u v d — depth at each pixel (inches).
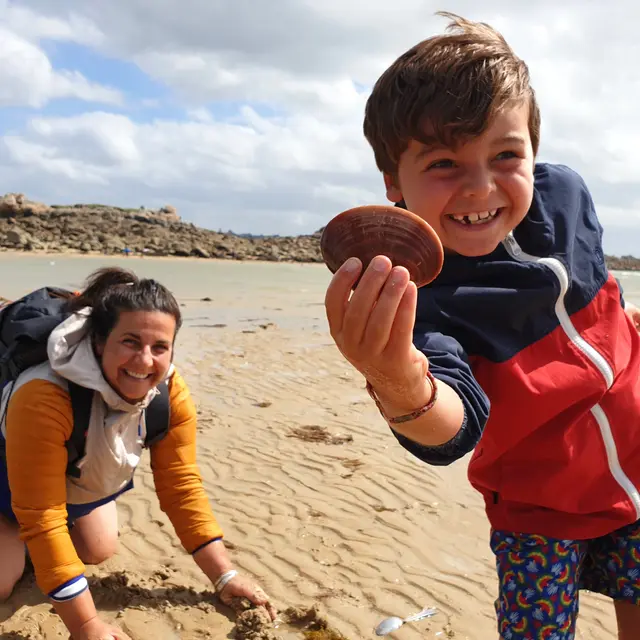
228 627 123.0
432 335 73.7
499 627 87.8
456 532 164.9
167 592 132.6
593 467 84.8
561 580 84.4
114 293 118.3
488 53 73.0
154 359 118.0
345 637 121.7
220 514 170.7
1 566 129.5
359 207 59.1
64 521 116.9
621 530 87.6
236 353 375.6
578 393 82.0
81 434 119.0
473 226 75.2
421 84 72.2
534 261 82.4
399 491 187.9
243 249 2255.2
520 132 73.7
